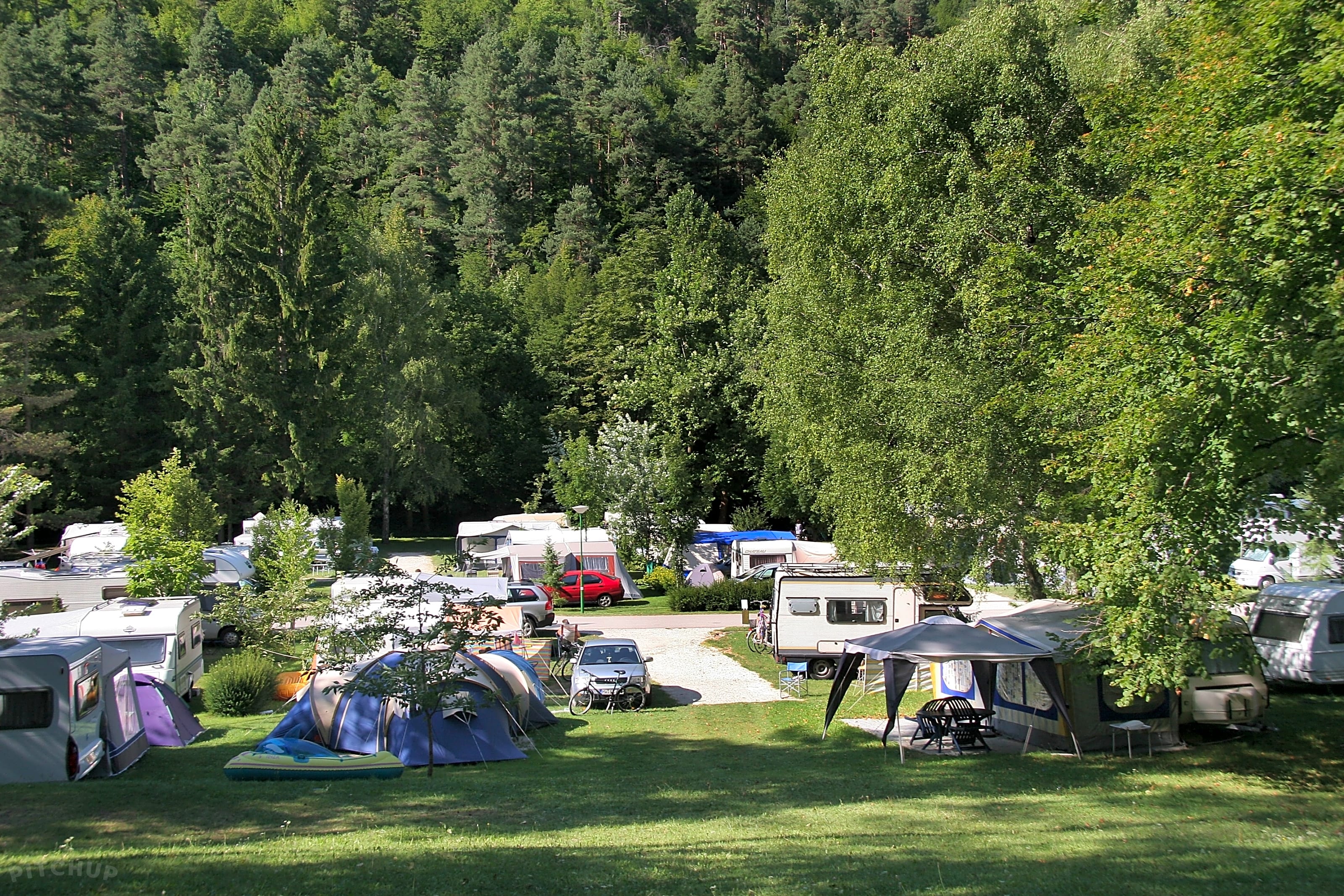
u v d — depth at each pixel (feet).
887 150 61.16
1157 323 31.78
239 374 164.35
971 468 52.34
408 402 176.14
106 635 61.46
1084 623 44.37
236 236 169.07
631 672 65.57
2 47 238.27
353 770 41.65
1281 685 58.59
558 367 215.92
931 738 50.44
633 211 268.00
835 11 312.71
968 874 24.00
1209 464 31.53
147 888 21.11
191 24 363.56
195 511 87.92
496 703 49.37
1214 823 30.73
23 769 37.24
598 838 29.07
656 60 357.41
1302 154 28.45
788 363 68.95
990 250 51.37
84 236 164.55
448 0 398.83
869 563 63.77
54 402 126.93
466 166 268.82
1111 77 56.29
